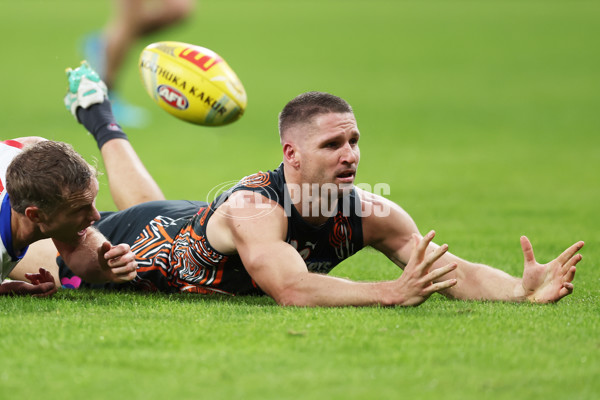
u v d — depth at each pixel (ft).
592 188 135.23
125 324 50.21
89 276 60.18
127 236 67.51
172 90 73.56
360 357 43.93
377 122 213.05
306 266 58.18
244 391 39.01
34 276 61.05
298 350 45.09
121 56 238.48
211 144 182.19
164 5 239.30
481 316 52.54
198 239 62.08
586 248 88.02
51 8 543.80
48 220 55.11
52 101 232.73
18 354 44.09
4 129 182.19
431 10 550.36
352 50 364.99
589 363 43.29
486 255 83.15
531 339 47.47
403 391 39.19
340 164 56.85
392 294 54.34
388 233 62.08
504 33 418.72
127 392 38.86
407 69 313.53
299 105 57.26
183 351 44.83
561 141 188.96
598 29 426.92
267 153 169.58
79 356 43.78
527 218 108.78
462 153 172.96
